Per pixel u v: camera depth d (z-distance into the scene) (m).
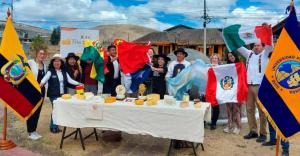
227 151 6.00
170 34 46.75
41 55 6.75
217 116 7.32
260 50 6.30
